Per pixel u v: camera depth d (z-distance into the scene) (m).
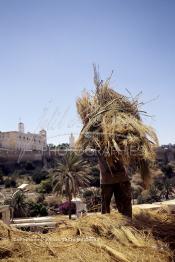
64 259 4.09
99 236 4.89
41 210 27.62
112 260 4.18
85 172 17.20
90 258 4.13
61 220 5.78
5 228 5.02
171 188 44.28
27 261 4.02
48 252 4.32
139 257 4.29
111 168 5.93
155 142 5.84
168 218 6.19
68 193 21.45
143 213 6.44
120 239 4.73
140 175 6.12
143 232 5.01
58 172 20.38
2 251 4.21
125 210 5.92
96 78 6.54
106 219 5.34
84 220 5.41
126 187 5.96
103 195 5.97
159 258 4.35
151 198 39.03
